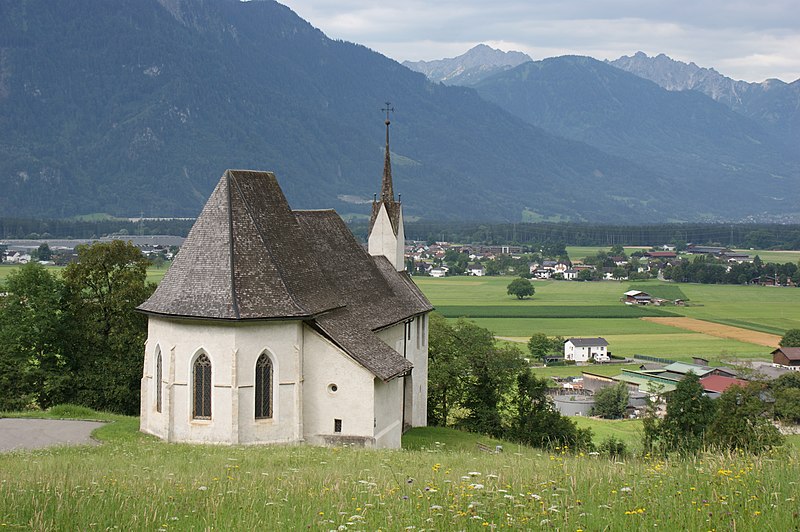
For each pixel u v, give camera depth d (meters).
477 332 93.88
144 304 56.00
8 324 76.50
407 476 29.42
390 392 59.09
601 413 127.00
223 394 52.62
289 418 54.34
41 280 78.12
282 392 54.12
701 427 78.06
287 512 24.66
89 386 76.38
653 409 85.12
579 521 21.34
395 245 81.81
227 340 52.47
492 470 32.69
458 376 90.44
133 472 34.84
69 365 78.19
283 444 53.56
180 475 33.38
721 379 143.62
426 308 78.62
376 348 58.50
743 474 25.25
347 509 24.47
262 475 32.47
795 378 125.31
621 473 27.02
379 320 64.75
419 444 66.44
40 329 76.75
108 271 81.25
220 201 55.91
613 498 23.67
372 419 54.97
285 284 55.06
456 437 72.94
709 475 25.55
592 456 35.50
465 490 25.25
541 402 90.44
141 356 77.75
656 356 174.50
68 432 56.47
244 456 43.47
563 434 85.12
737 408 72.81
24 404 74.56
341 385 55.31
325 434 55.50
